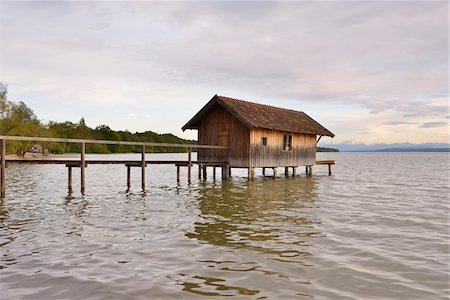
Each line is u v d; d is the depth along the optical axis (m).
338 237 9.99
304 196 18.92
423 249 8.88
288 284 6.46
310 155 32.88
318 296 5.94
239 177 31.69
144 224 11.50
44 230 10.62
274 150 28.11
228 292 6.08
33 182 25.66
